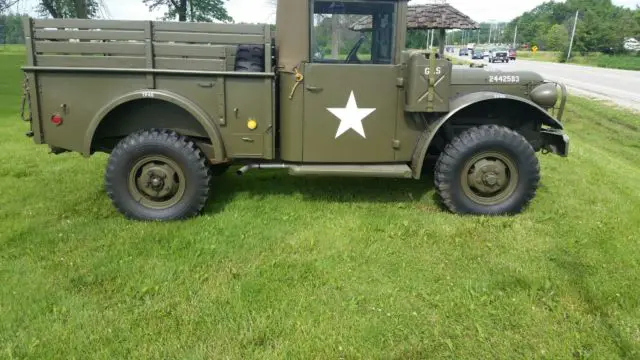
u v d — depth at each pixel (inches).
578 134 381.7
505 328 104.1
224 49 150.3
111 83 150.1
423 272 125.7
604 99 552.7
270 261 129.8
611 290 115.9
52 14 737.0
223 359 93.3
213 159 161.5
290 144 158.4
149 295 113.3
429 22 241.8
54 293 113.5
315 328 102.1
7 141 280.7
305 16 149.3
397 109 158.4
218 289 116.1
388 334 101.0
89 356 93.7
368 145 160.1
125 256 131.3
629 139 362.9
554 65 1438.2
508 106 174.7
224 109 152.5
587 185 199.3
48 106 151.8
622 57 1780.3
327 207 169.3
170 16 938.1
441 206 170.9
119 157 151.6
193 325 102.7
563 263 129.8
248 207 168.2
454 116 175.0
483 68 181.0
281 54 153.0
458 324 105.0
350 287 118.1
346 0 149.3
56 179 201.0
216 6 951.6
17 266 125.5
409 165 165.0
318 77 153.0
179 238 142.0
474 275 124.0
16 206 168.6
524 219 159.6
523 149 157.9
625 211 168.2
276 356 93.9
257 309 108.5
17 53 1455.5
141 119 158.7
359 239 143.3
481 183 159.8
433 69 150.3
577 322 105.9
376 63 156.5
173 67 150.0
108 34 147.3
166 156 152.7
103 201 174.1
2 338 98.2
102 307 109.0
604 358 94.7
